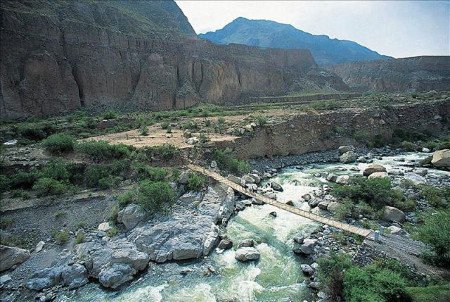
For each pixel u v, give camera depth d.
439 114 65.12
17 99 61.16
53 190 31.02
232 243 26.27
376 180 33.66
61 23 74.62
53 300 20.33
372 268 18.58
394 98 80.69
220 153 41.28
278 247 25.55
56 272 22.16
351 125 59.84
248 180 39.03
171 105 89.31
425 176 39.88
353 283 17.55
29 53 65.12
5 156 37.94
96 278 22.19
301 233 27.22
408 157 51.72
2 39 61.34
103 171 34.53
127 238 25.67
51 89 67.06
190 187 32.47
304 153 54.16
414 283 18.09
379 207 29.97
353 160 50.72
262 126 51.94
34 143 46.88
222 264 23.62
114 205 29.56
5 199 30.17
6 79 60.25
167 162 38.69
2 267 22.61
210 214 29.31
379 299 15.97
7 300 20.33
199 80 100.56
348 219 28.80
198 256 24.31
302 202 33.66
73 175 34.69
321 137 57.06
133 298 20.30
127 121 63.09
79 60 74.88
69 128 53.78
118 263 22.47
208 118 65.94
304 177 42.59
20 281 21.88
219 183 35.16
